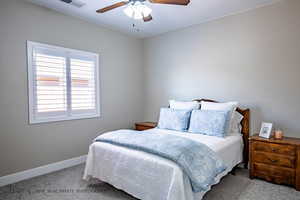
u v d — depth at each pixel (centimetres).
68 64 321
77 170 307
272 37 287
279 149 247
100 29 369
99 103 370
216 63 343
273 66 288
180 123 321
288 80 277
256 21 299
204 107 327
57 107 308
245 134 307
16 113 265
